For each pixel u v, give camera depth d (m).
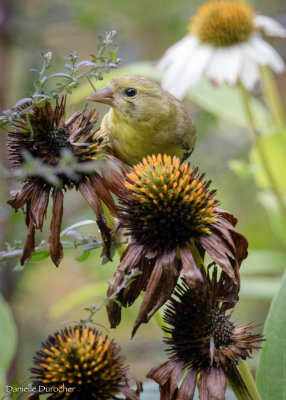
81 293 1.41
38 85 1.19
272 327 1.23
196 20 1.46
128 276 1.19
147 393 1.23
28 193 1.20
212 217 1.20
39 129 1.20
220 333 1.19
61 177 1.20
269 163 1.47
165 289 1.19
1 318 1.30
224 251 1.19
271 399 1.22
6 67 1.51
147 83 1.30
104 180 1.20
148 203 1.20
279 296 1.23
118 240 1.21
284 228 1.50
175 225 1.19
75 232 1.22
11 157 1.20
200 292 1.20
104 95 1.30
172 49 1.46
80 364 1.19
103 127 1.30
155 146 1.31
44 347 1.19
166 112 1.30
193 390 1.19
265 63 1.44
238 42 1.44
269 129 1.49
